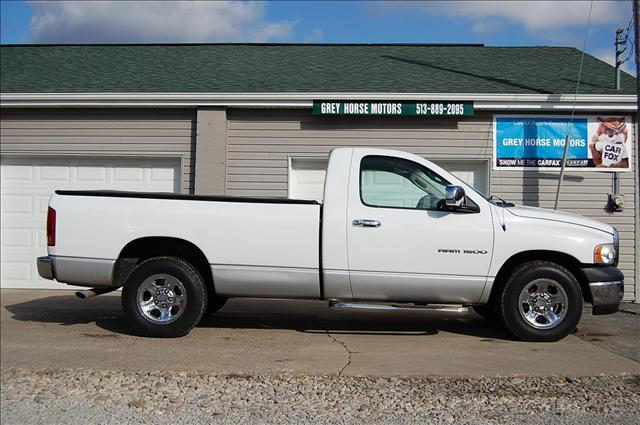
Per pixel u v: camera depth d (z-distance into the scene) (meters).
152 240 6.80
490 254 6.50
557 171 10.63
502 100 10.38
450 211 6.56
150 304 6.77
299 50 13.54
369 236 6.52
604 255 6.55
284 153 10.86
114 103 10.73
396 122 10.78
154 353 6.12
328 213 6.57
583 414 4.50
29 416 4.45
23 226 11.13
